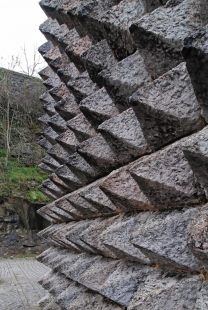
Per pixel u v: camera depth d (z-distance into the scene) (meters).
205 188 1.31
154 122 1.54
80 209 2.96
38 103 16.59
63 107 3.34
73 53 2.82
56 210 4.09
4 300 5.91
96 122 2.36
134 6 1.91
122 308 2.04
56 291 3.56
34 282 7.94
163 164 1.51
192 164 1.24
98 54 2.27
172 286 1.45
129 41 1.95
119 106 2.07
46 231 4.99
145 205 1.83
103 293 1.97
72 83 2.80
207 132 1.18
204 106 1.25
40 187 5.21
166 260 1.50
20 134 15.67
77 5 2.69
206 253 1.09
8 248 12.63
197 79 1.15
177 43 1.45
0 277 8.66
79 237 2.55
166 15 1.50
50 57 4.21
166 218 1.54
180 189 1.46
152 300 1.48
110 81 1.94
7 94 15.77
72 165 2.82
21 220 13.01
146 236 1.54
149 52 1.60
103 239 1.98
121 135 1.87
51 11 3.84
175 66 1.55
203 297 1.26
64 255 3.92
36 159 15.26
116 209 2.29
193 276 1.42
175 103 1.44
